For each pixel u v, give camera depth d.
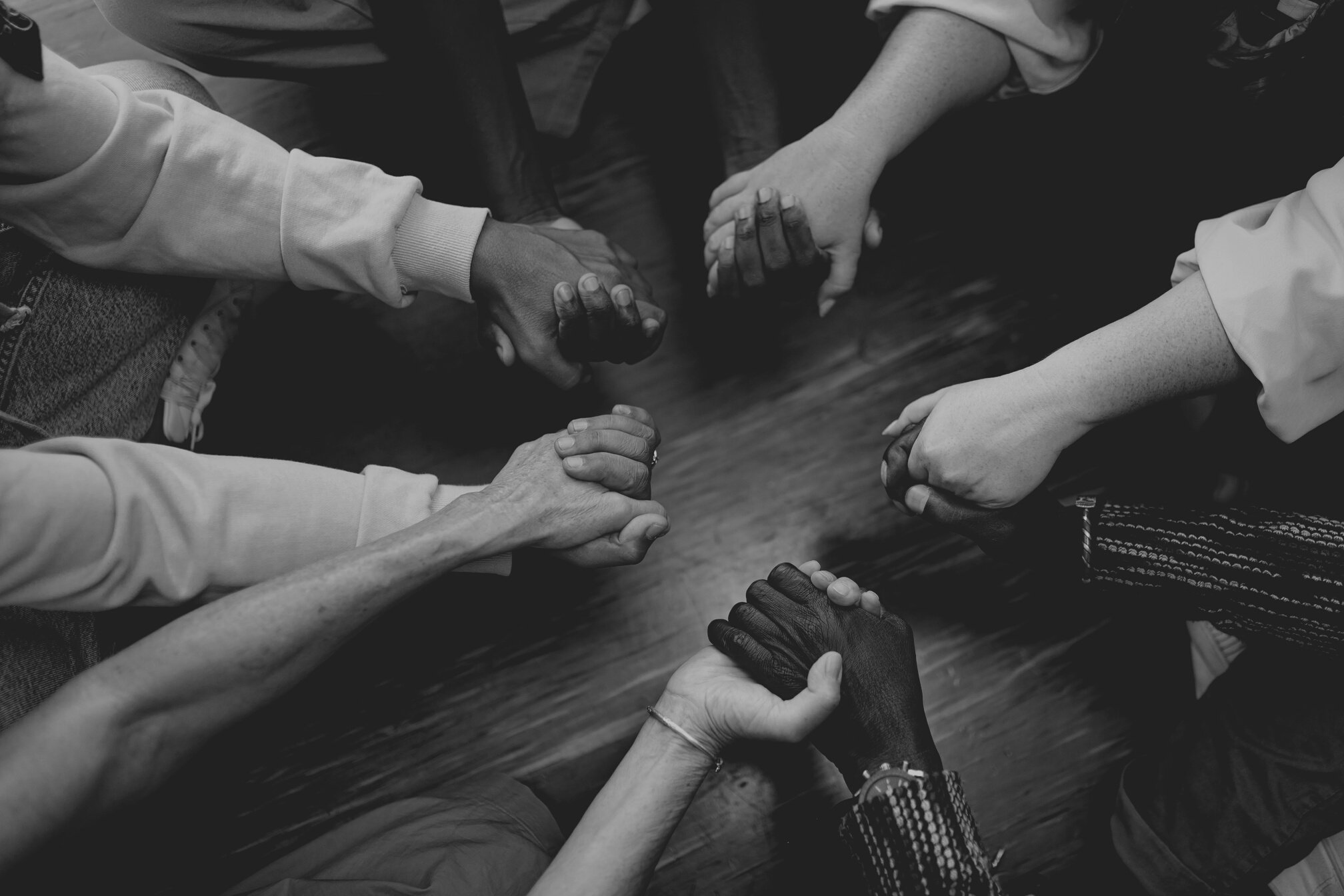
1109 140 1.35
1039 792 1.26
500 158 1.23
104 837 1.26
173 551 1.05
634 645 1.29
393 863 1.14
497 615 1.29
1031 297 1.34
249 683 1.02
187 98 1.13
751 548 1.30
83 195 1.08
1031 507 1.17
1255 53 1.14
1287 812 1.13
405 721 1.28
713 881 1.25
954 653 1.28
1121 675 1.28
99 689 0.98
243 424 1.33
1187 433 1.29
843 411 1.32
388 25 1.22
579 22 1.31
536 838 1.19
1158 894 1.17
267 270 1.16
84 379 1.15
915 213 1.35
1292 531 1.10
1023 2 1.16
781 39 1.37
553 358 1.20
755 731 1.10
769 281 1.23
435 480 1.16
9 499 0.97
